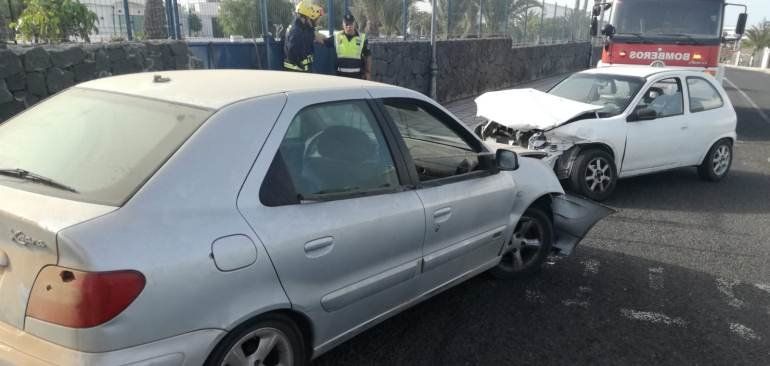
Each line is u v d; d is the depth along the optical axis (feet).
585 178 22.08
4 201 7.48
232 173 8.19
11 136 9.47
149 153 8.01
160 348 7.22
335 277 9.42
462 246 12.28
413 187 11.03
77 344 6.75
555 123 21.76
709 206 22.89
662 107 24.41
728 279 15.88
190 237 7.47
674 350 12.16
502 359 11.59
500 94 24.75
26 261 7.07
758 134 40.57
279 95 9.33
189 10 29.50
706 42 36.22
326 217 9.19
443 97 48.47
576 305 14.06
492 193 12.91
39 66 21.25
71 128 9.08
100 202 7.38
